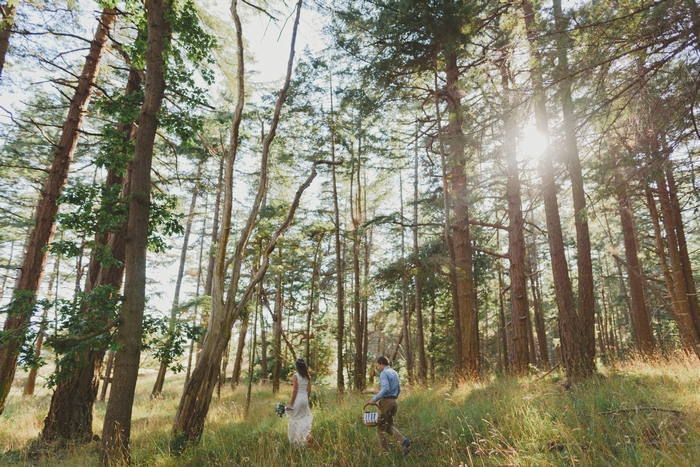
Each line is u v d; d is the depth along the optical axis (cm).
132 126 1109
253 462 544
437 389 1061
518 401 663
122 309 618
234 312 737
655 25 483
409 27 1098
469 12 1035
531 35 637
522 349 1291
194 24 870
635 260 1638
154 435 838
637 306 1611
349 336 2583
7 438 904
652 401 568
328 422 761
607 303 3397
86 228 732
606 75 548
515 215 1361
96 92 1121
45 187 1027
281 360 2095
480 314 3088
